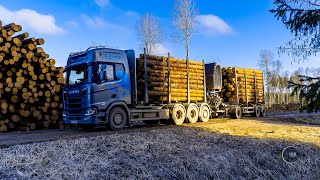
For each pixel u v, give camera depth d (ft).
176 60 51.85
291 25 30.53
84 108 38.29
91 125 45.65
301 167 28.04
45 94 46.83
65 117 41.60
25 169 20.42
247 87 73.67
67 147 25.45
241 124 50.24
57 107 48.55
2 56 42.55
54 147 25.18
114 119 40.37
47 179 19.29
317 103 27.43
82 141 27.50
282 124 52.21
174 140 30.60
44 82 47.85
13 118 43.65
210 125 46.60
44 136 34.94
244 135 36.32
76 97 39.47
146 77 46.55
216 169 24.84
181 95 52.26
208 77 61.26
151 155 25.29
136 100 44.32
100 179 20.29
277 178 26.50
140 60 47.57
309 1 30.27
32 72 45.68
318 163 28.81
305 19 29.66
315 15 29.40
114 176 20.84
